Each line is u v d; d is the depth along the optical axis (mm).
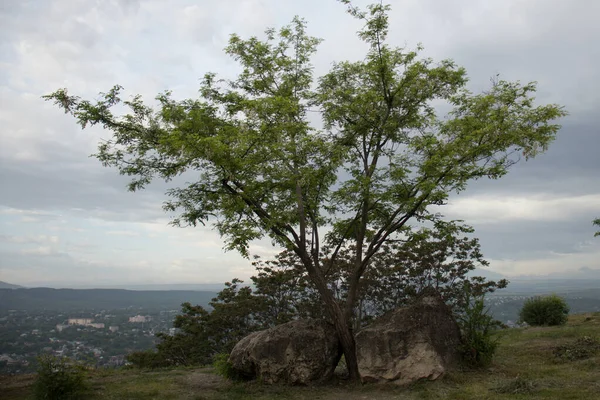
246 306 26984
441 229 12398
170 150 10828
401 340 10719
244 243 10820
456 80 12719
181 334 28766
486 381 10070
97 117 11047
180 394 10148
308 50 13641
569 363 11398
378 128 12820
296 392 10328
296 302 27188
